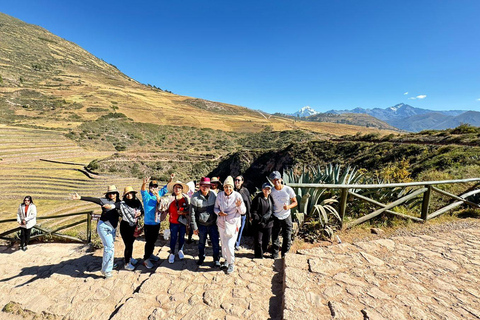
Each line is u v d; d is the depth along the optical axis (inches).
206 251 177.9
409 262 139.9
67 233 263.0
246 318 103.5
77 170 1729.8
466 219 211.2
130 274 148.7
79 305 121.6
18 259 193.0
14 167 1604.3
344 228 188.2
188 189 178.4
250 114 6633.9
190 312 107.9
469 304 104.5
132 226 151.8
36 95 3641.7
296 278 124.0
